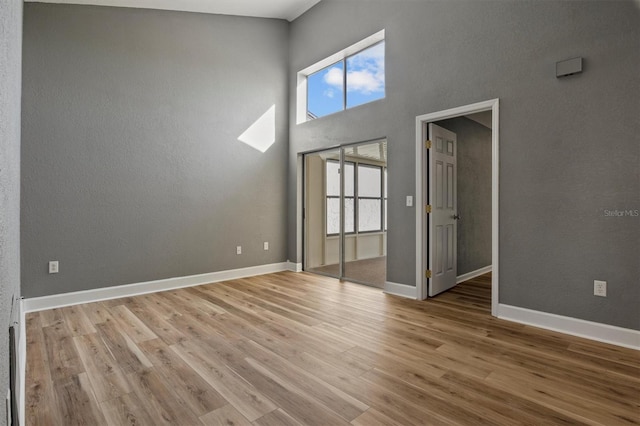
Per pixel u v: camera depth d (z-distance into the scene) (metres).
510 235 3.16
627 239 2.57
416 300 3.89
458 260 4.82
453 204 4.45
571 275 2.83
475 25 3.38
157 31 4.38
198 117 4.71
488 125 5.55
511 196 3.15
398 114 4.07
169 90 4.47
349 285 4.64
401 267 4.08
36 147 3.60
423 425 1.71
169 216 4.46
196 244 4.70
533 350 2.54
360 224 5.30
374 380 2.15
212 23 4.85
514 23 3.12
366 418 1.77
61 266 3.73
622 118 2.58
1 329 0.72
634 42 2.52
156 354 2.52
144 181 4.27
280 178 5.61
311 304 3.76
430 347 2.62
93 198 3.92
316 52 5.14
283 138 5.63
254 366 2.34
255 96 5.28
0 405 0.69
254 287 4.54
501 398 1.94
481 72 3.34
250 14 5.16
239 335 2.88
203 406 1.89
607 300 2.66
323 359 2.43
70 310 3.56
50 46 3.67
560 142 2.87
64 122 3.75
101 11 3.98
